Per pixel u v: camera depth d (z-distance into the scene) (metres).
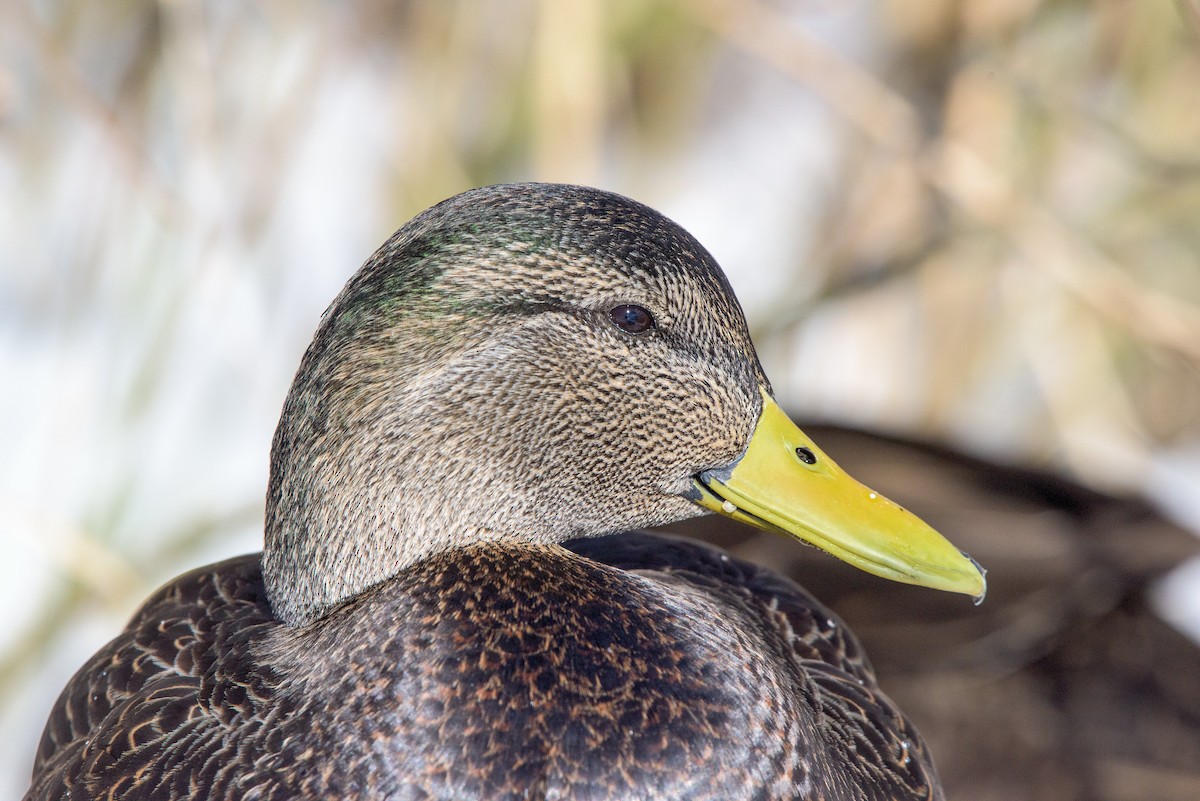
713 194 9.59
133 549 7.42
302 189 8.91
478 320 4.12
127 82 7.83
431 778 3.77
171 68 7.78
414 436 4.12
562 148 7.68
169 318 7.49
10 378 8.22
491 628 3.93
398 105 8.23
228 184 7.68
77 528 7.32
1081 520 6.99
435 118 8.00
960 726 6.94
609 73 8.04
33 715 7.21
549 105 7.68
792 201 9.46
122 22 7.88
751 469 4.45
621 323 4.24
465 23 7.98
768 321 8.02
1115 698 6.99
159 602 5.02
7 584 7.83
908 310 8.52
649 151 8.73
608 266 4.17
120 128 7.27
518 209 4.16
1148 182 8.27
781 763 3.93
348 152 9.01
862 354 8.56
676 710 3.85
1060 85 8.05
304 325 8.53
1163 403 8.89
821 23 9.07
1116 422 8.76
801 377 8.47
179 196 7.41
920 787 4.46
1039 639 6.92
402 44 8.42
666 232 4.29
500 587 4.03
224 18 7.86
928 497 6.90
